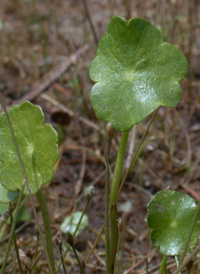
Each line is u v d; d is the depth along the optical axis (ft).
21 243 0.79
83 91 1.11
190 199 0.56
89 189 0.58
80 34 1.44
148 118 1.07
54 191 0.92
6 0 1.65
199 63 1.26
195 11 1.18
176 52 0.52
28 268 0.55
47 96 1.14
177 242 0.54
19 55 1.36
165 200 0.56
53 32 1.47
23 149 0.55
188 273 0.53
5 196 0.58
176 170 0.95
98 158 0.98
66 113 1.04
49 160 0.54
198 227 0.55
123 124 0.52
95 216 0.87
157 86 0.52
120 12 1.54
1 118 0.56
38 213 0.87
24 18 1.54
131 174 0.93
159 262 0.78
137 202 0.89
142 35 0.53
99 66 0.54
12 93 1.19
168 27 1.16
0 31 1.49
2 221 0.58
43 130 0.54
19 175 0.55
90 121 1.06
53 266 0.58
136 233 0.84
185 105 1.13
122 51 0.54
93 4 1.63
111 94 0.53
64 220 0.83
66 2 1.66
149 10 1.44
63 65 1.27
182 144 1.02
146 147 1.01
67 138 1.04
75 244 0.82
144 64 0.53
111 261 0.57
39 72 1.27
